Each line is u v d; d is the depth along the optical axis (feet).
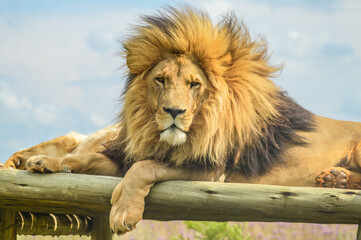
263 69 29.07
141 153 27.37
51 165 25.76
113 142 30.73
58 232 34.71
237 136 27.50
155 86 26.78
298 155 29.30
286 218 26.08
